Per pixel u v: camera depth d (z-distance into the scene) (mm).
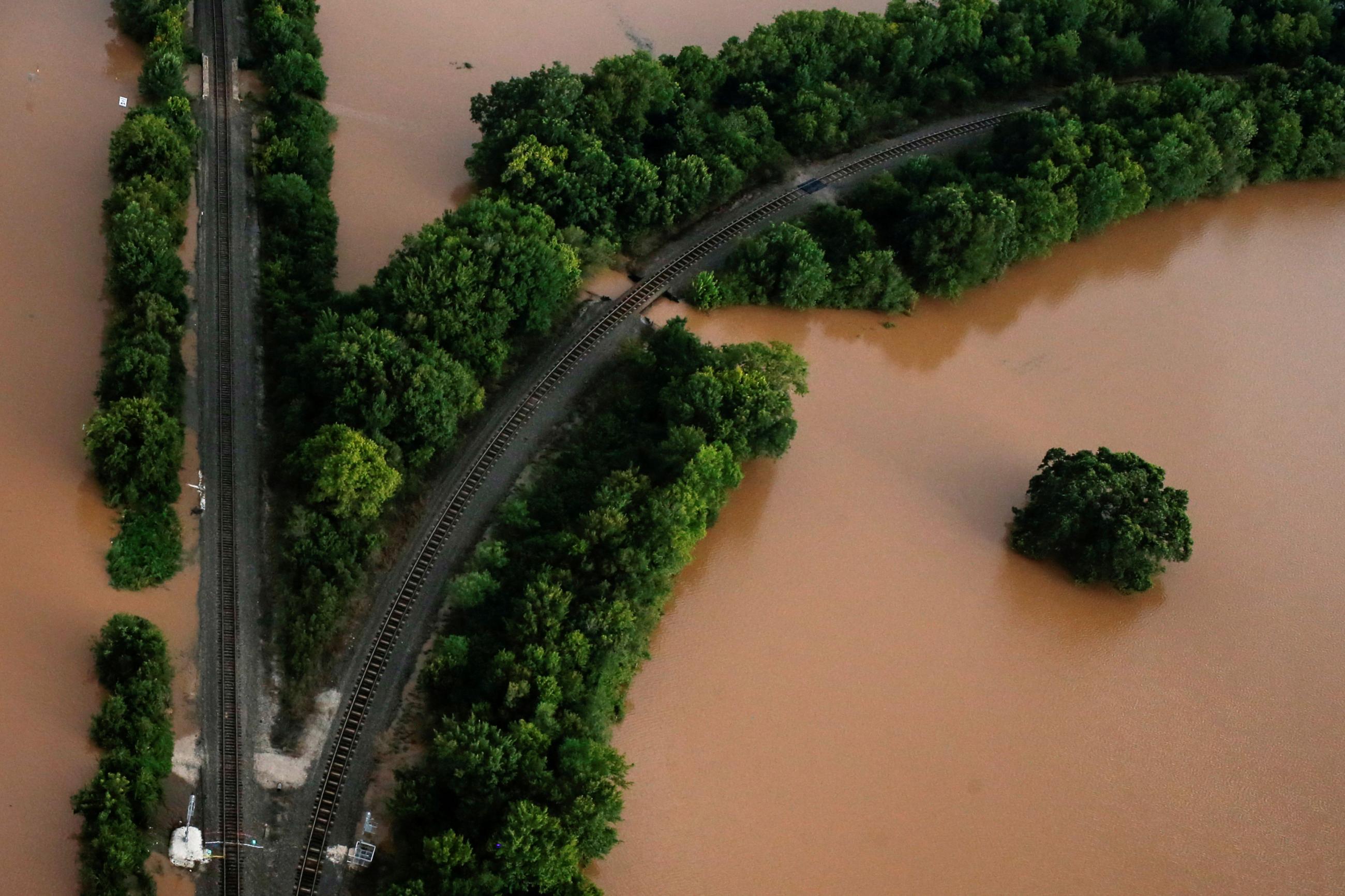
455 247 159125
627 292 177250
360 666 137875
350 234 177750
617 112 188500
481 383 162375
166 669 132875
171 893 120562
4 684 130375
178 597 139875
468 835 122562
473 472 155250
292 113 186750
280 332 160125
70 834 122812
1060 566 160125
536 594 137625
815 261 178000
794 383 161625
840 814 135500
